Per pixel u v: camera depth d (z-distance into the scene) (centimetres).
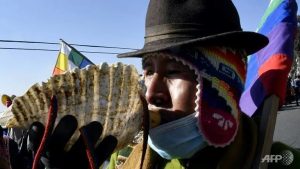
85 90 76
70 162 74
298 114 891
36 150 73
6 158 221
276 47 126
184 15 99
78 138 75
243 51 105
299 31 138
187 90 97
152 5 103
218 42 99
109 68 78
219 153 102
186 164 106
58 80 74
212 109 97
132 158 122
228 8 102
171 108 98
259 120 114
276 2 137
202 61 98
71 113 75
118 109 79
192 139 97
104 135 78
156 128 97
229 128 99
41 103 74
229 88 100
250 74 131
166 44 97
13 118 73
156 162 116
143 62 102
